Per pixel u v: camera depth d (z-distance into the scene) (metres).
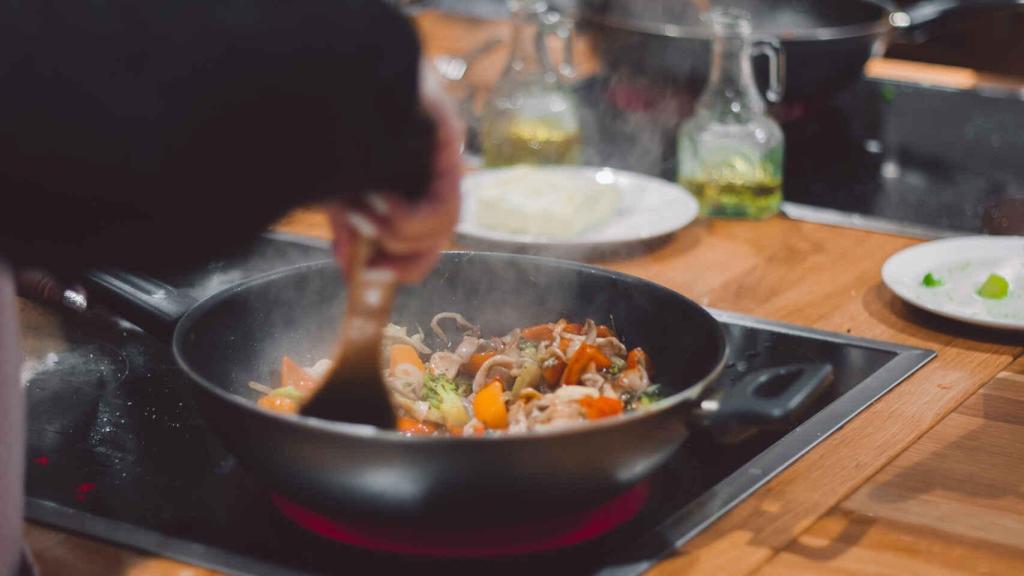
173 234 0.86
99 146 0.80
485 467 1.00
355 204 0.91
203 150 0.82
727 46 1.61
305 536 1.12
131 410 1.26
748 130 1.61
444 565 1.09
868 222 1.60
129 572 1.08
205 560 1.09
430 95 0.90
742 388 1.08
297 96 0.82
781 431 1.22
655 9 1.95
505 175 1.60
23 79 0.78
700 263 1.51
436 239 0.95
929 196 1.68
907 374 1.29
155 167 0.81
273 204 0.86
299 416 1.05
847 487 1.16
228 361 1.21
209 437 1.23
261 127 0.82
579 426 1.01
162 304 1.23
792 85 1.75
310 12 0.82
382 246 0.95
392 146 0.86
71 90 0.79
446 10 2.28
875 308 1.42
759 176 1.60
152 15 0.80
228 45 0.80
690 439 1.22
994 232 1.59
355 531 1.11
